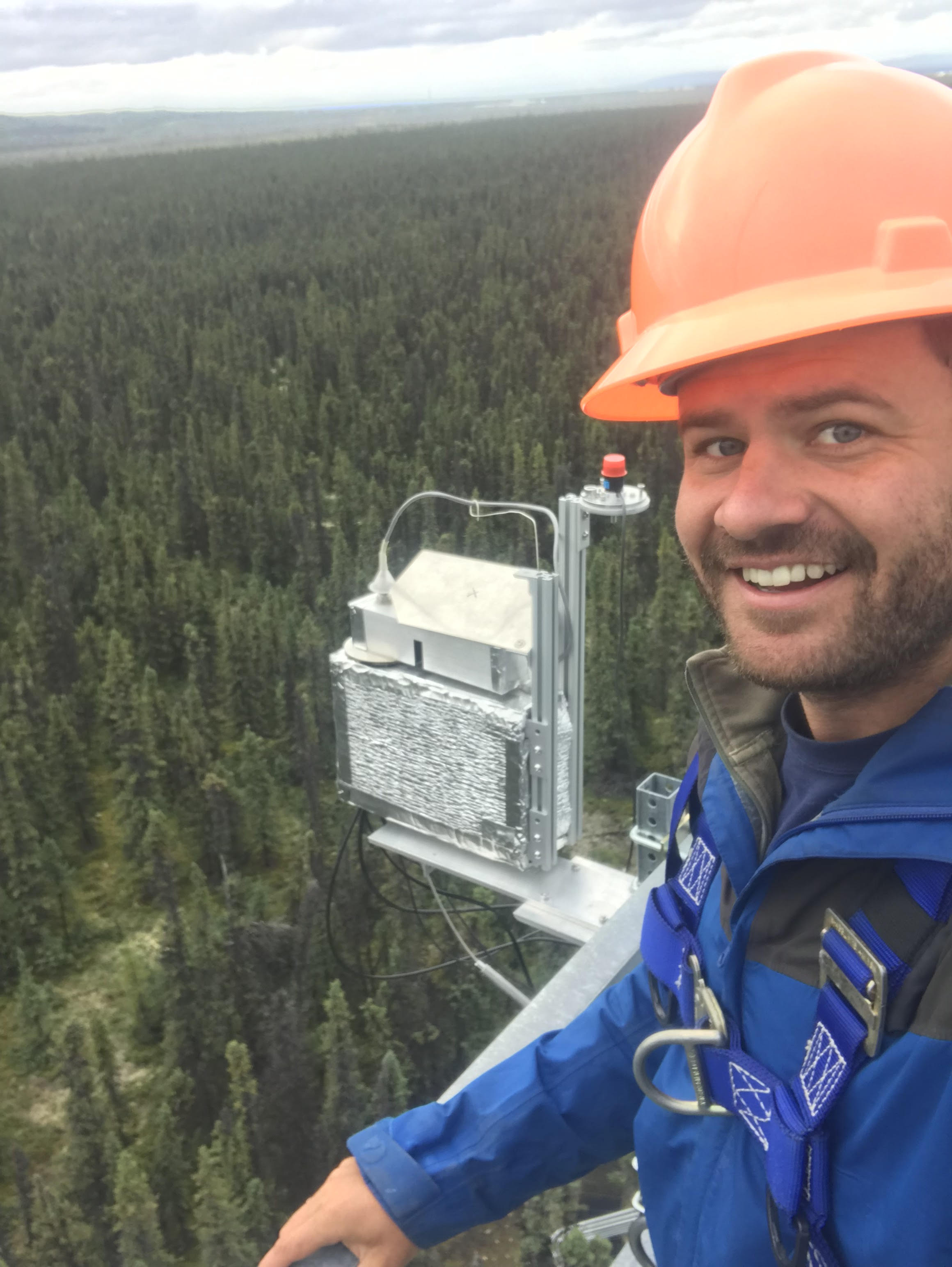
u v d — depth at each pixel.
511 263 116.50
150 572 43.59
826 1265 1.60
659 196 2.10
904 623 1.64
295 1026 20.64
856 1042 1.54
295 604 41.28
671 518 41.03
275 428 62.28
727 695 2.20
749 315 1.75
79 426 64.38
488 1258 6.22
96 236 159.62
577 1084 2.46
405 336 88.44
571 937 6.68
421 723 6.77
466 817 6.84
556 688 6.29
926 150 1.80
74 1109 20.58
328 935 8.55
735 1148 1.89
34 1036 24.27
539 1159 2.47
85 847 31.02
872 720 1.86
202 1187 19.06
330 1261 2.43
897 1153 1.50
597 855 28.25
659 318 2.03
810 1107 1.60
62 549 43.66
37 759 29.94
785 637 1.72
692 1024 2.04
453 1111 2.52
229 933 23.81
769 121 1.90
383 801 7.29
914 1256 1.46
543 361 71.31
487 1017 22.27
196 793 29.52
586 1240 4.07
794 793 2.01
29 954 26.48
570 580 6.45
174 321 94.06
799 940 1.76
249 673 34.38
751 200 1.86
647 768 31.44
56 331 92.88
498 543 47.31
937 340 1.65
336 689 7.05
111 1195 20.78
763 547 1.71
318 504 46.78
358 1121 20.17
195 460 55.84
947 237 1.70
